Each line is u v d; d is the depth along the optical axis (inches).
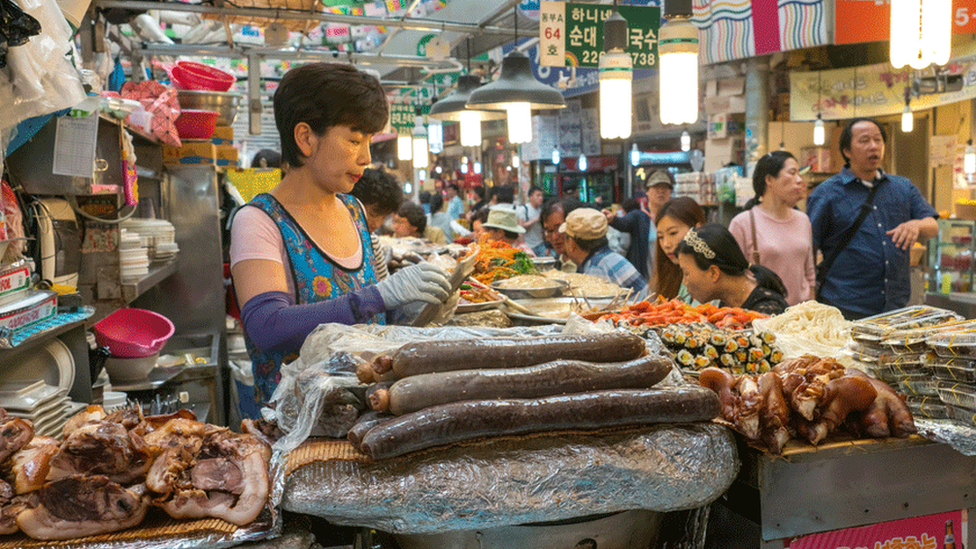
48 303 82.4
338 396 53.2
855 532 57.9
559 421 50.5
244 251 70.8
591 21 213.9
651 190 270.5
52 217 104.5
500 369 52.4
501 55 406.0
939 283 256.1
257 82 263.3
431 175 833.5
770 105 355.3
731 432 55.7
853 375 58.6
